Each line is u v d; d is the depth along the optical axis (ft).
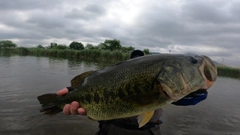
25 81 7.86
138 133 1.76
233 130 4.14
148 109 1.31
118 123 1.80
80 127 3.83
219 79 13.93
